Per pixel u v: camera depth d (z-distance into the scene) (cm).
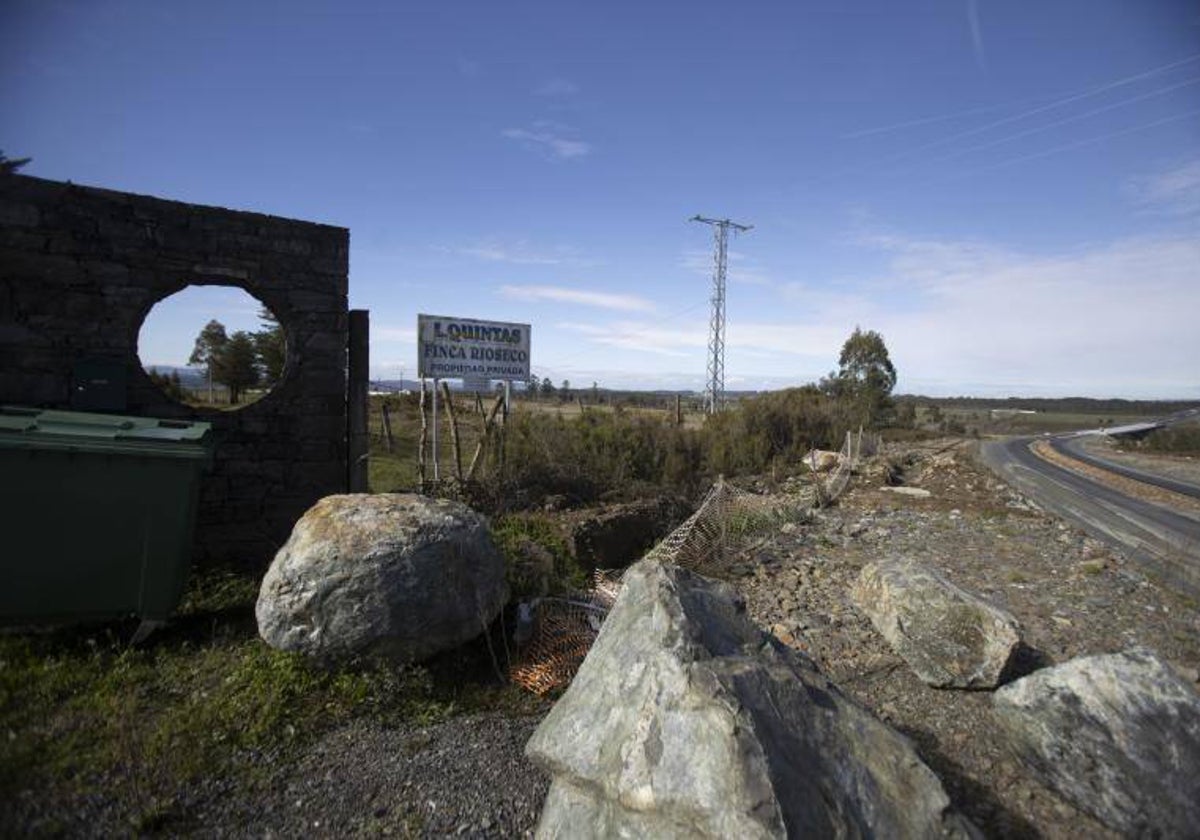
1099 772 335
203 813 297
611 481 1025
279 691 388
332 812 304
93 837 275
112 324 574
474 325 880
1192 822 312
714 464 1430
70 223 554
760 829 223
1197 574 805
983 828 326
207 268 610
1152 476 2055
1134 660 365
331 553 416
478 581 457
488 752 359
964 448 2925
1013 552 916
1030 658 530
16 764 308
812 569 777
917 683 480
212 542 621
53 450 425
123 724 343
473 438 1363
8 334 536
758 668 294
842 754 271
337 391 674
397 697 402
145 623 449
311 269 657
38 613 429
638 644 315
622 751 267
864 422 2500
